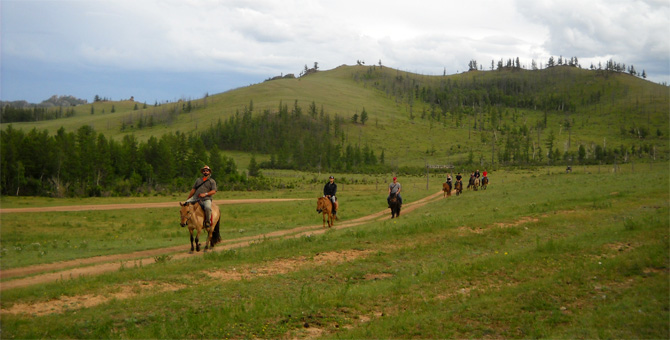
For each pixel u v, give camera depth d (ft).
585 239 43.98
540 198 88.43
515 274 33.55
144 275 34.68
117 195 208.13
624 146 601.21
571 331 22.38
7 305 27.20
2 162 195.83
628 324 22.62
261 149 581.94
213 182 49.93
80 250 53.11
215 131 629.92
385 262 39.86
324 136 622.95
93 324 23.73
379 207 112.37
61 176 220.43
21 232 75.72
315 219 88.22
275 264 39.47
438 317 25.09
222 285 31.89
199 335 22.65
